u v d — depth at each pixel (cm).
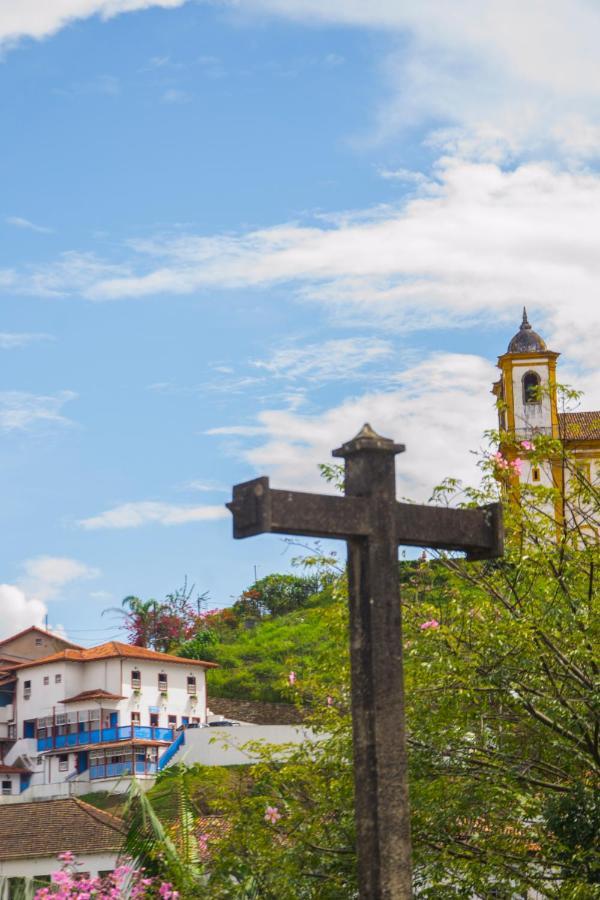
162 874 1496
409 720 1488
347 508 793
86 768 7100
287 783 1581
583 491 1642
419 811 1434
